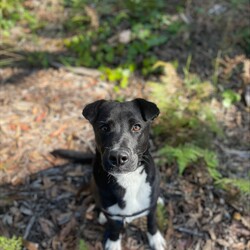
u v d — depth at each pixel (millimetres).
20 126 1108
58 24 1488
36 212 925
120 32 1423
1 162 1016
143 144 722
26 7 1552
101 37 1402
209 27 1407
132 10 1490
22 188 967
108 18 1492
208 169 943
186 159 923
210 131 1073
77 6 1535
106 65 1317
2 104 1176
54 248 868
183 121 1054
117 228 836
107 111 713
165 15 1473
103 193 774
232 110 1170
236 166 1024
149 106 717
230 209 932
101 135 715
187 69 1243
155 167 794
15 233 888
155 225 855
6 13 1495
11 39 1419
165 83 1117
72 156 1013
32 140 1072
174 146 1037
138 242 886
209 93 1160
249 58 1313
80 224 907
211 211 929
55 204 941
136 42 1354
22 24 1495
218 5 1505
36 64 1314
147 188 774
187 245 875
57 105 1176
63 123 1123
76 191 966
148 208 801
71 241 879
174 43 1365
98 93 1219
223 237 886
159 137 1079
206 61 1304
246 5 1486
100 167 759
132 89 1229
